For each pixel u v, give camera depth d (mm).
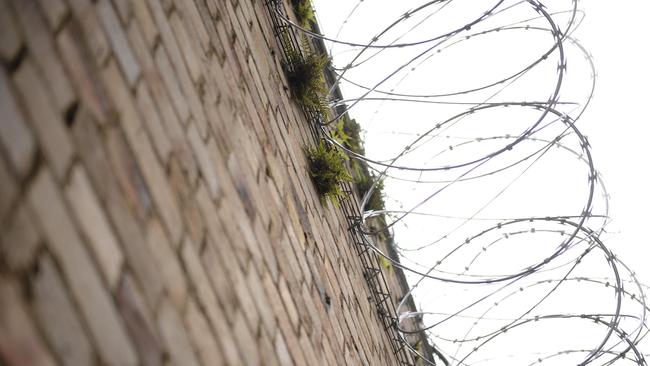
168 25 4273
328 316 6113
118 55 3385
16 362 2102
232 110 5137
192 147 3984
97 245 2682
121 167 3064
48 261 2379
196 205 3754
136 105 3412
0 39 2492
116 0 3561
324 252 6926
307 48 9562
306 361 4887
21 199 2348
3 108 2395
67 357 2318
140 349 2730
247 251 4359
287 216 5777
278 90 7445
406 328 11328
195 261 3492
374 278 9859
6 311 2127
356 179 10648
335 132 9867
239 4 6867
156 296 2992
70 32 3002
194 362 3131
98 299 2576
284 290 4938
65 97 2805
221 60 5348
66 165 2658
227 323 3641
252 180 5035
